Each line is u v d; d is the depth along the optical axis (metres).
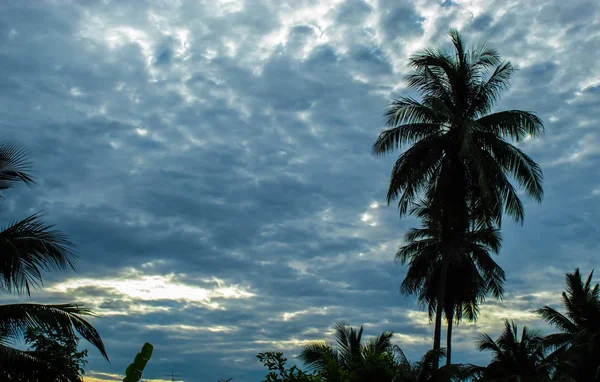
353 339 32.75
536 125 24.95
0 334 16.20
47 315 16.33
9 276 16.09
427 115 26.12
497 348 43.78
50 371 16.58
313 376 22.73
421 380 24.42
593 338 37.25
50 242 16.72
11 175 17.66
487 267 33.94
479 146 25.52
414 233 37.50
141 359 13.26
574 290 42.78
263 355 22.08
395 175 25.98
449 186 25.58
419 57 26.45
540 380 38.78
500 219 25.53
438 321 25.53
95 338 16.81
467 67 26.77
